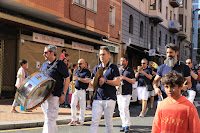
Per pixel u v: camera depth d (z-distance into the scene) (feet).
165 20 109.09
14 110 29.81
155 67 41.16
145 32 89.20
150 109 38.32
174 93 10.03
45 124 16.99
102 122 27.32
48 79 15.93
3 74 43.86
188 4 145.59
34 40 44.04
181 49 137.69
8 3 37.19
